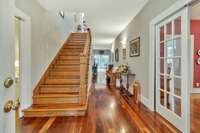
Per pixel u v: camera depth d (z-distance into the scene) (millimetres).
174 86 3275
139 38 5395
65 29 7660
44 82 4973
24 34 3791
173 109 3287
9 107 943
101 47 17891
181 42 2965
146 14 4637
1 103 906
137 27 5645
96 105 4820
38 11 4488
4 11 930
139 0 4328
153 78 4191
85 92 4305
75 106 4047
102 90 7477
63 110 3848
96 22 6734
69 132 2955
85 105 4141
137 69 5648
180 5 2850
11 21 1004
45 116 3811
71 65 5812
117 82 8766
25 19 3699
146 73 4672
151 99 4266
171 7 3158
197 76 6484
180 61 3059
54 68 5664
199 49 6449
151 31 4203
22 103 3854
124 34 7949
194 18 6141
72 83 5016
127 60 7297
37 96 4254
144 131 2982
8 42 968
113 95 6336
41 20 4719
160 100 3928
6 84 926
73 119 3637
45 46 5078
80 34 8406
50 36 5535
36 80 4434
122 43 8477
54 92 4668
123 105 4816
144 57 4867
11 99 993
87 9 5016
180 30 3012
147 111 4203
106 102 5191
